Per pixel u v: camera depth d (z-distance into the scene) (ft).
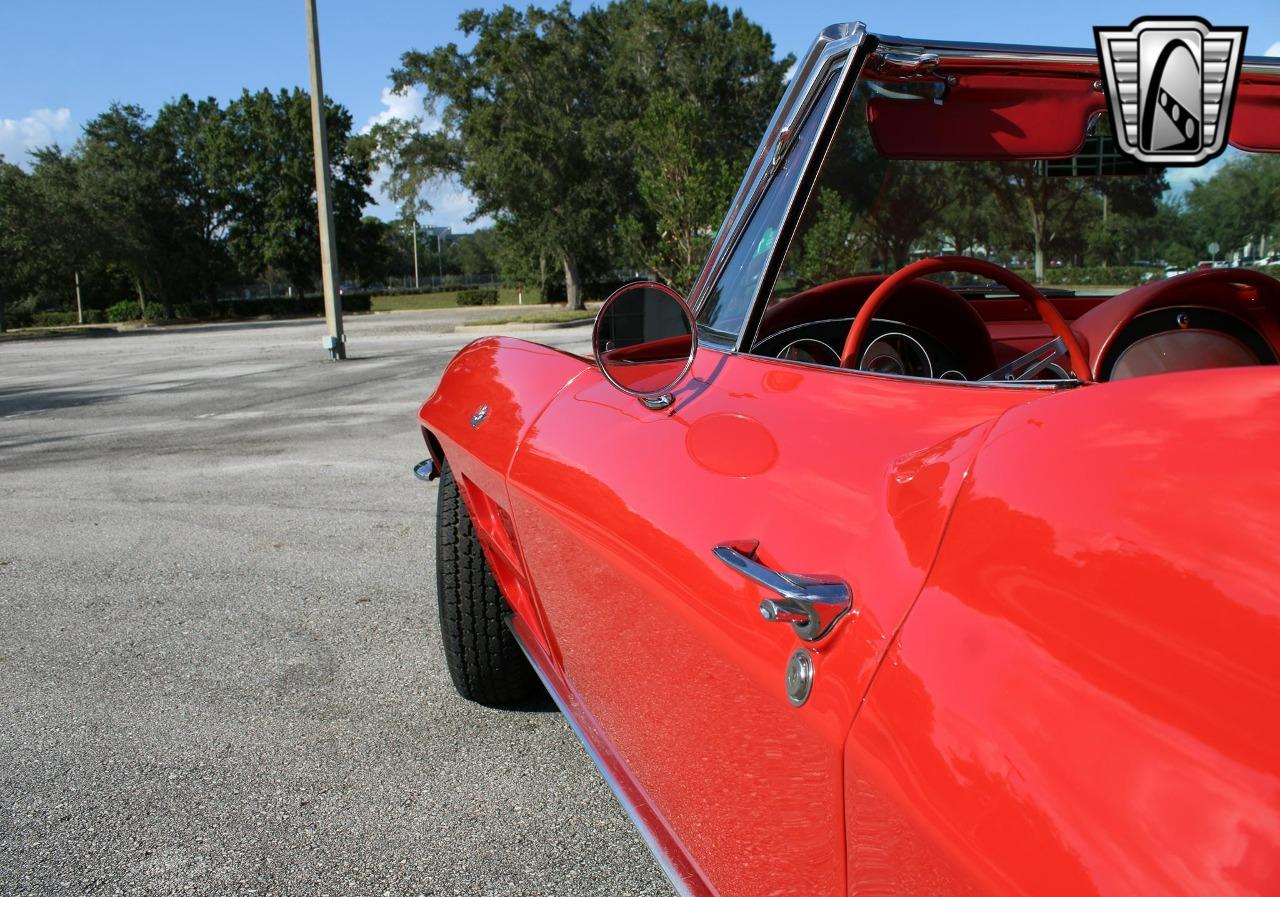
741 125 150.71
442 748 8.71
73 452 26.40
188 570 14.39
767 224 5.32
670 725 4.51
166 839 7.44
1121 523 2.38
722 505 4.02
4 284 176.76
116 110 211.00
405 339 83.46
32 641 11.71
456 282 371.97
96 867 7.11
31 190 179.63
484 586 8.76
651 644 4.57
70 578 14.23
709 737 4.08
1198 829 1.87
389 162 151.43
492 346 8.57
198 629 11.91
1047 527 2.55
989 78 5.27
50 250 182.19
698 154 59.67
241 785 8.20
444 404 8.30
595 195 141.08
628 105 139.13
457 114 141.90
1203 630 2.07
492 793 7.95
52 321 221.87
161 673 10.61
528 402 6.82
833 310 6.08
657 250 60.59
